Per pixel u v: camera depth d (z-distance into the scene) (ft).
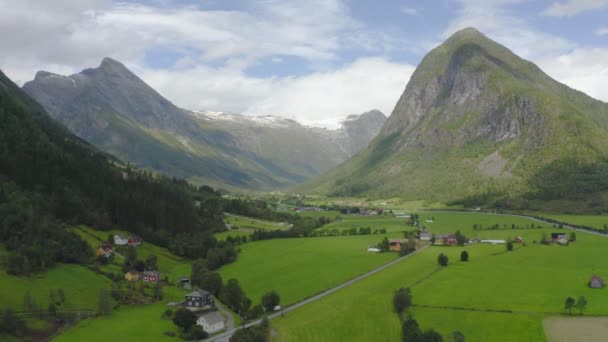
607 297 565.53
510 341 458.50
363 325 522.88
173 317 545.03
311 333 508.94
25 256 628.69
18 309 531.09
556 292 591.78
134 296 627.46
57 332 503.61
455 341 457.27
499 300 570.05
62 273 652.07
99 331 508.53
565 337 460.96
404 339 476.13
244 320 561.02
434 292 615.98
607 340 451.94
